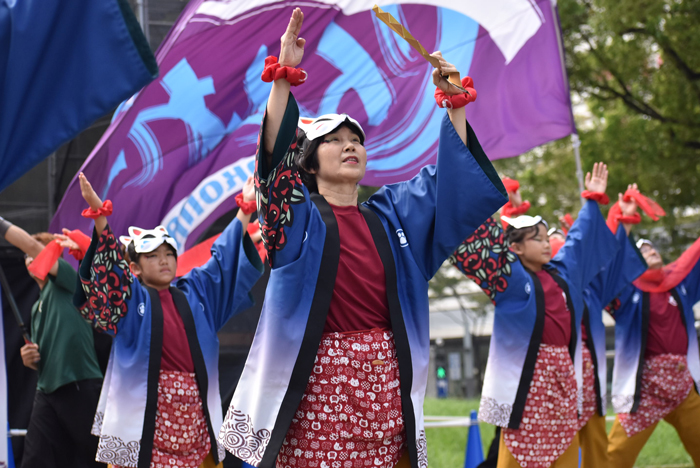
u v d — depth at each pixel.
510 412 5.97
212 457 5.55
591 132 15.67
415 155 8.02
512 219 6.68
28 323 8.69
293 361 3.11
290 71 3.03
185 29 7.79
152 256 5.66
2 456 3.81
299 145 3.59
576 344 6.41
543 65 8.22
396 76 8.16
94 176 7.58
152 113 7.73
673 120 14.63
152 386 5.26
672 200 14.80
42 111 3.08
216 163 7.81
